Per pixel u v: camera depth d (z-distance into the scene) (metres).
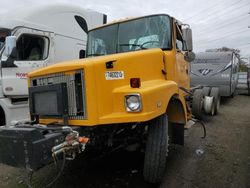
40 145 2.84
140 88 3.36
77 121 3.41
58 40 7.17
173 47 4.64
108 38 5.04
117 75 3.50
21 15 6.59
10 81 6.00
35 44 6.66
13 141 2.93
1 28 5.94
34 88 3.72
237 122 8.29
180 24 5.15
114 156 5.09
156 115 3.38
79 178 4.20
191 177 4.12
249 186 3.79
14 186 4.02
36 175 4.36
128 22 4.92
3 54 5.89
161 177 3.80
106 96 3.38
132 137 4.10
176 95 4.25
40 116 3.75
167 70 4.40
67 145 3.03
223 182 3.94
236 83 15.68
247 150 5.39
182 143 4.62
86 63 3.35
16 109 6.17
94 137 3.60
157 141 3.62
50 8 7.11
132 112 3.25
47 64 6.77
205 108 8.29
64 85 3.45
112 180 4.10
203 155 5.09
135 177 4.18
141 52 3.89
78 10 7.94
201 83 12.80
